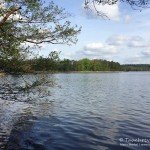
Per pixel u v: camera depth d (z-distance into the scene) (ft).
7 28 36.88
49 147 43.91
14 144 45.16
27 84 39.55
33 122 63.00
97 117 71.77
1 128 55.31
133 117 71.61
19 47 38.58
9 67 38.99
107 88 187.21
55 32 40.22
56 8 39.55
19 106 85.56
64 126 59.62
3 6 35.96
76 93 146.72
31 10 37.73
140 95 136.77
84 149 42.86
